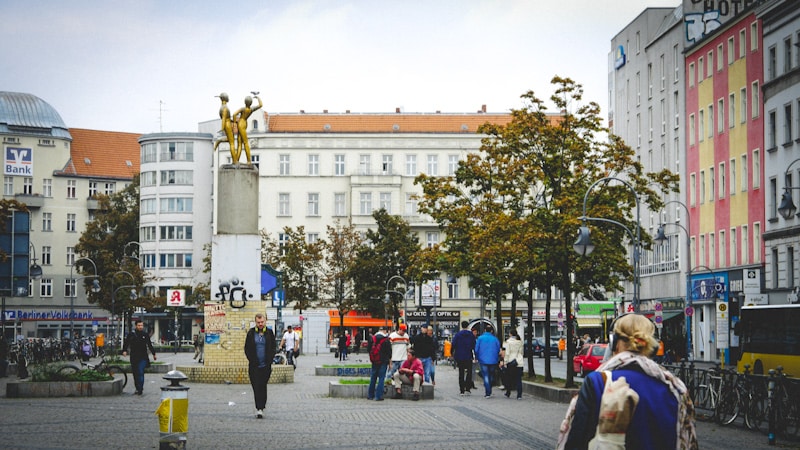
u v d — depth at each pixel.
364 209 110.12
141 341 30.38
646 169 85.25
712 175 70.75
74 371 31.22
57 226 128.00
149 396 29.88
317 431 20.42
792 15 57.75
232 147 38.34
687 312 62.31
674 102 78.62
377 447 17.69
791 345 32.88
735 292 64.88
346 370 44.59
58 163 129.12
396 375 31.03
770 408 20.17
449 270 49.44
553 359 83.25
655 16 85.00
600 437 6.45
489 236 36.69
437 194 47.72
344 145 111.19
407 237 100.06
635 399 6.42
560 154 37.59
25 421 21.73
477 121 114.06
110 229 124.12
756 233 62.72
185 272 120.69
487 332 32.72
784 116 58.59
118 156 136.12
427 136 111.19
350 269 96.94
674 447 6.45
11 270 47.69
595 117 37.06
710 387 24.80
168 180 121.31
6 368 45.25
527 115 37.34
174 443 16.47
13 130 126.00
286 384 38.66
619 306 80.31
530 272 35.53
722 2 74.88
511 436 19.83
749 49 64.19
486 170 45.22
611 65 95.75
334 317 104.81
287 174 110.69
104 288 108.44
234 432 20.12
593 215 36.81
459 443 18.45
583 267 35.16
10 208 47.78
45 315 125.44
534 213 35.81
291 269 94.88
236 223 37.91
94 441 17.95
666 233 78.94
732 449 18.86
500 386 39.91
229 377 37.56
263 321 23.61
